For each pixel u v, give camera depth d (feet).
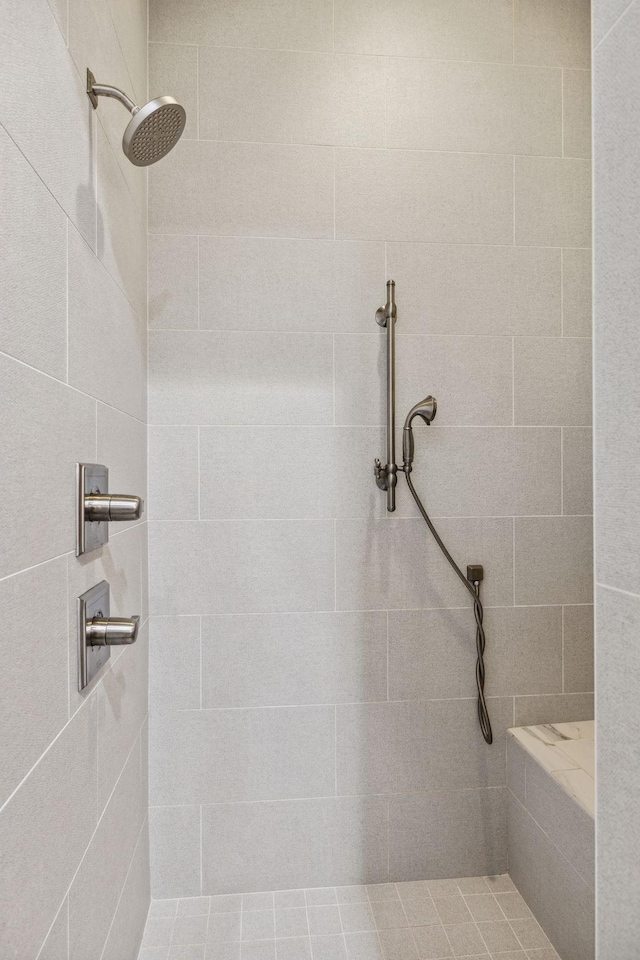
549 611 5.51
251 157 5.17
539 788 4.82
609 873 1.82
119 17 3.89
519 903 5.07
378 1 5.28
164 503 5.13
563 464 5.53
